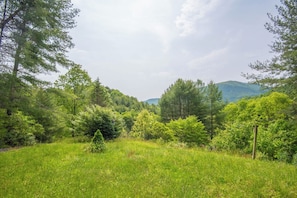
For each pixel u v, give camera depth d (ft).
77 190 17.61
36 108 43.57
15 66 39.81
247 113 116.06
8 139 46.26
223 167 25.98
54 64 49.21
